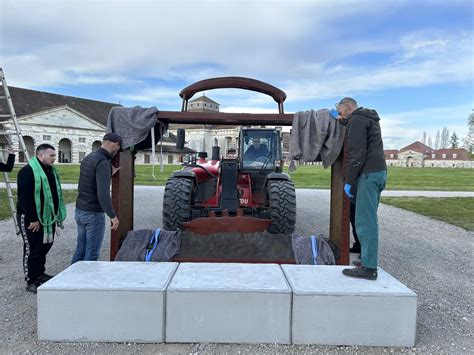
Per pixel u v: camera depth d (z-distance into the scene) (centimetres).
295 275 373
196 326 330
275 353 318
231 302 328
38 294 328
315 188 2002
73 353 315
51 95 5888
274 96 554
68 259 586
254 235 495
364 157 359
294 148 468
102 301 328
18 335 343
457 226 927
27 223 439
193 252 469
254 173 677
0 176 2331
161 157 541
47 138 5025
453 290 480
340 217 495
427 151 9181
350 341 332
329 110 467
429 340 347
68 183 1877
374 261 363
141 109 480
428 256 645
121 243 511
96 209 453
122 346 325
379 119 375
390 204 1326
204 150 826
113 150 447
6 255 601
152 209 1118
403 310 330
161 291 327
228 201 584
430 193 1753
